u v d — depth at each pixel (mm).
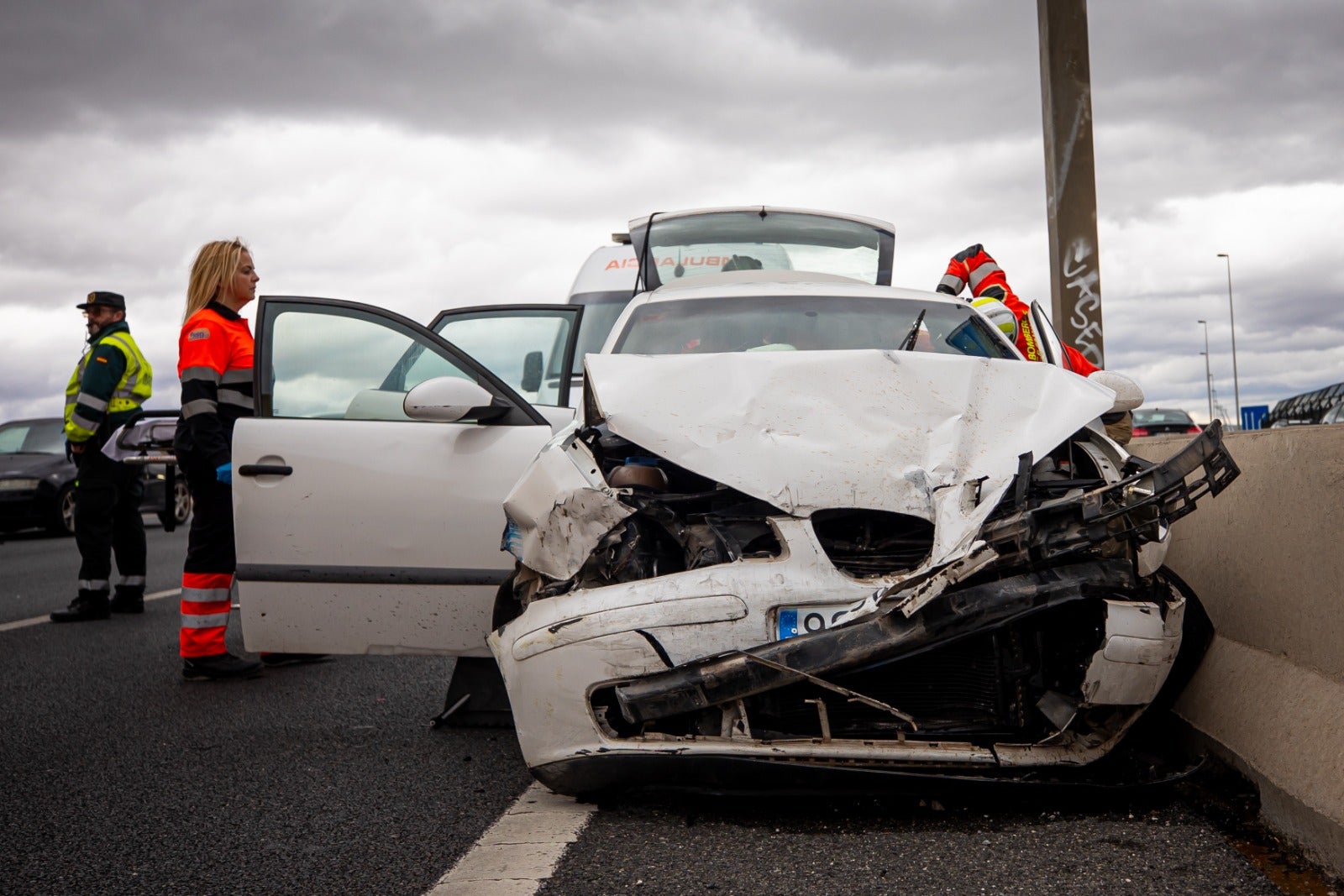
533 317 7473
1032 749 3387
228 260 6109
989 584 3283
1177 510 3342
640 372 4289
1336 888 2814
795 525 3510
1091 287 7621
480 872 3115
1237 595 3871
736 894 2889
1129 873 2938
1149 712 3895
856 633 3271
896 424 3863
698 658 3344
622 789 3467
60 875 3193
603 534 3613
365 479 4844
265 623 4926
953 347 5082
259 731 4855
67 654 6809
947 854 3113
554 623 3459
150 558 12734
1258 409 27594
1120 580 3336
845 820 3408
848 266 9320
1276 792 3197
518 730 3541
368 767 4262
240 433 4938
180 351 5992
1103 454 3971
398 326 5164
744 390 4051
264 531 4887
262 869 3203
